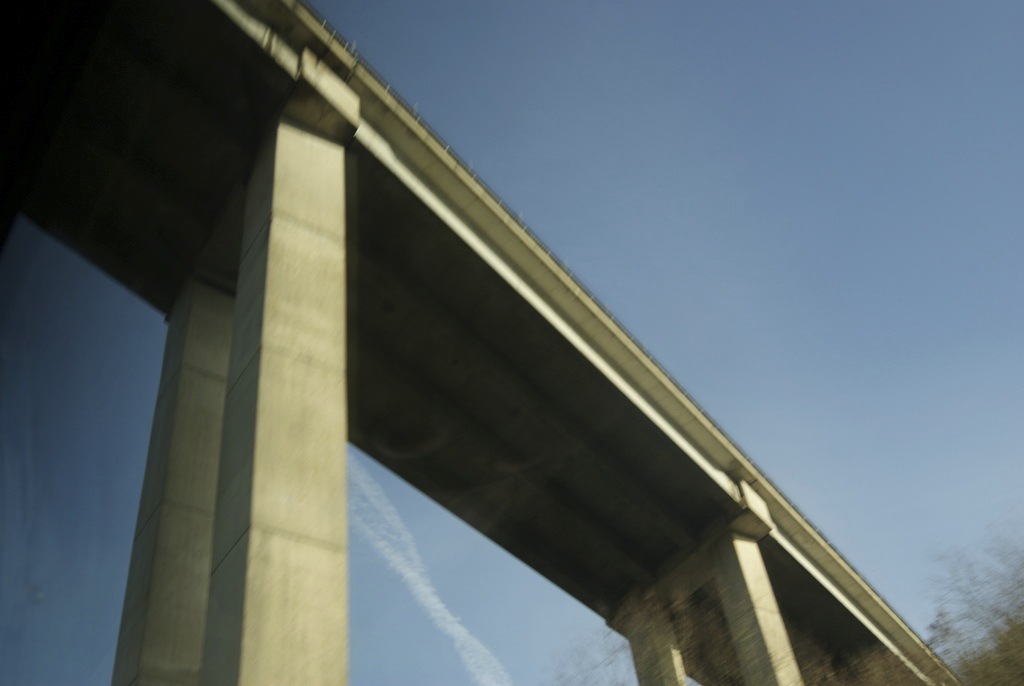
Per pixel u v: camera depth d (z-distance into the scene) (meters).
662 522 29.78
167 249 18.28
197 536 14.82
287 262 14.28
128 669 13.09
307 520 11.18
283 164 16.05
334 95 17.66
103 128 16.70
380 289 21.84
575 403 26.03
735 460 30.33
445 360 24.05
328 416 12.63
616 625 30.33
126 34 15.88
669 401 27.84
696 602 31.00
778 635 27.70
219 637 10.17
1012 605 24.44
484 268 21.94
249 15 16.67
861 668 35.72
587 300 24.78
